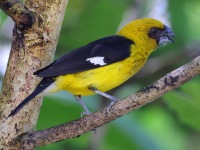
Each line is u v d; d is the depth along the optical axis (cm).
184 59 1555
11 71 991
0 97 988
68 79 1038
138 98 893
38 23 991
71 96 1319
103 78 1074
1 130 967
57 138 940
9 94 984
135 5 1550
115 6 1639
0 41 1536
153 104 1591
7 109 979
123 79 1115
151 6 1580
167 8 1594
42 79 1006
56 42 1020
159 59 1530
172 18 1596
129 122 1379
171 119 1592
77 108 1321
